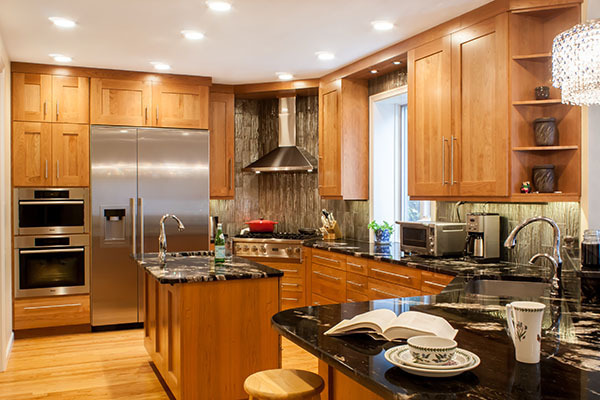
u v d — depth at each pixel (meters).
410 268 3.81
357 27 4.03
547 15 3.38
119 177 5.38
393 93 5.02
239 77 5.73
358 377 1.36
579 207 3.23
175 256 4.22
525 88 3.39
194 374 3.14
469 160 3.68
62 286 5.19
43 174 5.16
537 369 1.39
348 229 5.83
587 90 2.45
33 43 4.46
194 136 5.66
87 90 5.32
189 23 3.95
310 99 6.23
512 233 2.63
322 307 2.18
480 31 3.56
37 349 4.68
